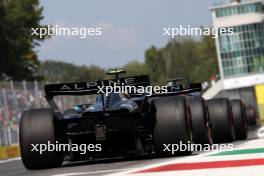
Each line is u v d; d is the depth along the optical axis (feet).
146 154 106.52
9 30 465.06
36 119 88.84
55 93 91.20
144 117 90.48
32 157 88.48
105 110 89.86
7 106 253.85
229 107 119.44
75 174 75.05
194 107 102.37
